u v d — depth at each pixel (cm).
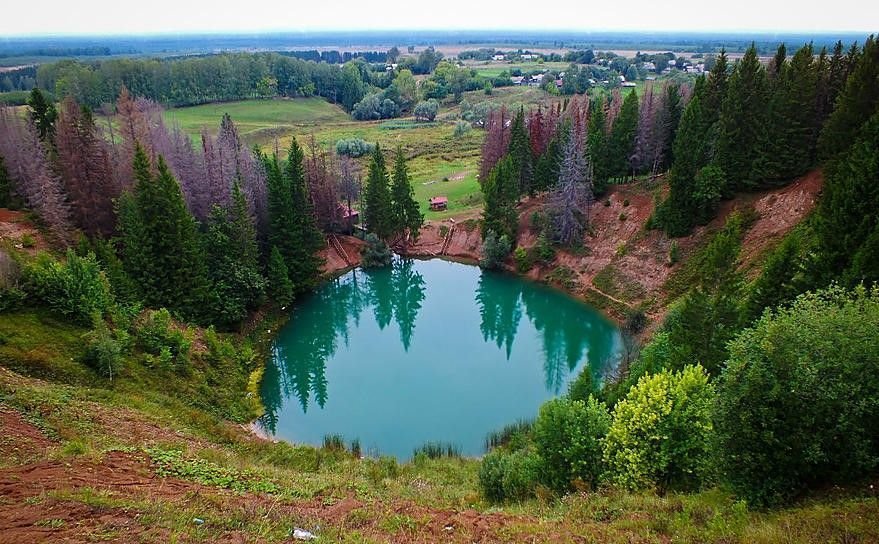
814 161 5056
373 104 18050
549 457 2283
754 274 4597
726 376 1691
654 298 5491
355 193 8350
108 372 3253
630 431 2072
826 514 1424
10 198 5288
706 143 5719
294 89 19688
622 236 6331
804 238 4309
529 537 1605
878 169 3012
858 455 1521
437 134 15012
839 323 1591
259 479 2039
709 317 3247
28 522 1330
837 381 1537
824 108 5272
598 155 6850
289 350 5338
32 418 2331
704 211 5528
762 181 5272
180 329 4431
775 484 1600
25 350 3077
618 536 1573
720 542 1434
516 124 7581
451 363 5275
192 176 6053
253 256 5419
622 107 7006
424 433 3962
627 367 3841
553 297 6338
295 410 4303
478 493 2433
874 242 2730
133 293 4234
